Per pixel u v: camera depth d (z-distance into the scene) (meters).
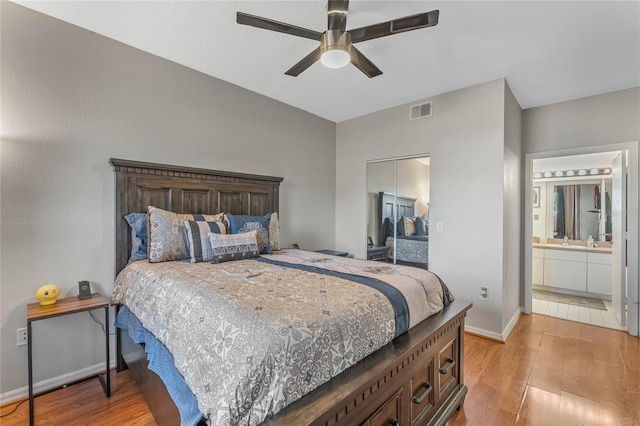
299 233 3.93
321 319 1.17
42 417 1.78
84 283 2.10
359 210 4.17
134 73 2.45
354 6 1.90
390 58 2.56
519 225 3.66
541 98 3.42
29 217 1.99
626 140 3.10
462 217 3.15
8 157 1.91
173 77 2.69
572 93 3.26
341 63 1.81
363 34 1.76
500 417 1.82
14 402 1.92
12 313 1.93
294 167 3.84
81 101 2.19
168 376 1.30
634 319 3.04
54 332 2.09
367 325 1.32
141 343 1.78
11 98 1.92
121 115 2.38
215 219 2.65
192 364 1.15
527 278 3.72
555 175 5.27
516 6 1.89
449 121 3.27
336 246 4.44
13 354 1.93
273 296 1.37
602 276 4.41
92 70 2.24
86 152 2.22
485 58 2.54
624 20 2.01
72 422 1.74
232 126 3.15
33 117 2.00
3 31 1.89
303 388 1.02
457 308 1.95
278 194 3.52
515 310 3.49
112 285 2.33
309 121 4.04
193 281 1.62
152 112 2.56
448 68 2.73
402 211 3.69
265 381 0.95
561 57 2.52
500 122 2.91
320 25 2.15
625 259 3.16
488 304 2.97
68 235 2.14
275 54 2.55
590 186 5.03
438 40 2.28
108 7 1.97
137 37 2.31
